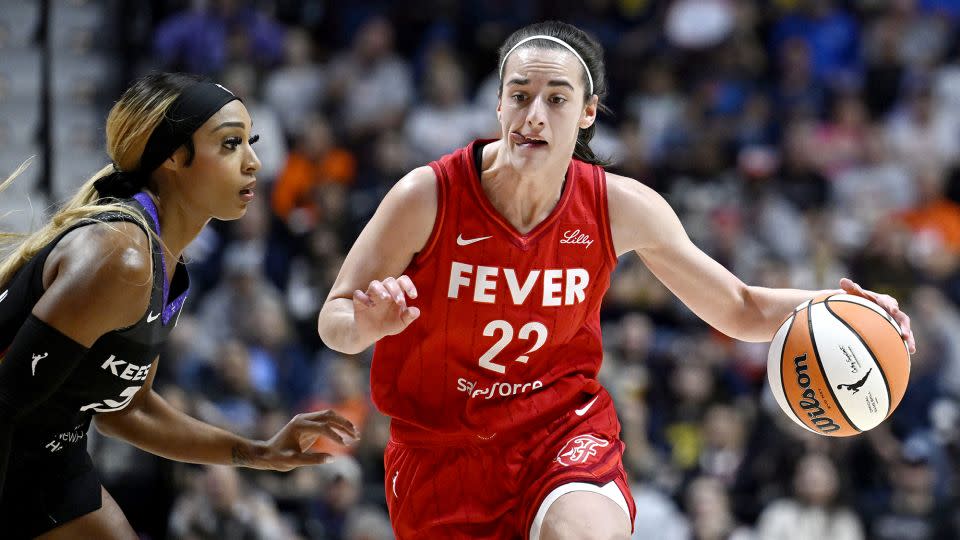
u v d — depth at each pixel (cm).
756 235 1623
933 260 1596
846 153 1770
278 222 1568
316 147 1698
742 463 1281
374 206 1568
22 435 572
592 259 602
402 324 513
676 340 1440
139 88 576
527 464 601
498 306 588
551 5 1966
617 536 550
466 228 583
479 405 602
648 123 1809
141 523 1150
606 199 600
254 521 1119
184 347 1316
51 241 547
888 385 581
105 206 545
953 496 1287
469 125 1752
